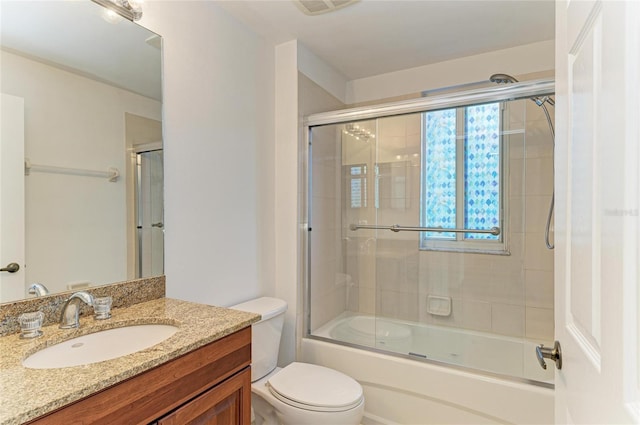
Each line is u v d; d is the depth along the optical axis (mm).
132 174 1370
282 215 2221
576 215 681
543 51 2188
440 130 2422
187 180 1589
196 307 1277
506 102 2154
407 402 1830
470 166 2369
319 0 1709
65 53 1179
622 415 450
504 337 2271
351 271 2707
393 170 2568
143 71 1406
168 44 1500
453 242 2443
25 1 1089
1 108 1032
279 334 1883
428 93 2555
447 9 1811
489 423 1628
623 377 450
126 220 1346
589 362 596
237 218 1893
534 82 1839
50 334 986
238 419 1098
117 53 1323
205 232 1684
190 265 1598
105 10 1284
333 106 2600
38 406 624
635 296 423
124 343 1103
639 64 415
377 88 2727
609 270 497
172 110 1519
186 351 913
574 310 696
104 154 1281
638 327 415
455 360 1958
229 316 1162
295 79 2150
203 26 1672
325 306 2443
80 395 686
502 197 2293
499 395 1604
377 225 2635
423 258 2529
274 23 1937
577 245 673
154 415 835
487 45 2236
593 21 582
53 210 1144
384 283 2631
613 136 485
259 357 1734
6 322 996
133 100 1371
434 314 2496
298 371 1726
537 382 1602
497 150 2289
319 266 2385
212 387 1005
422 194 2514
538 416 1524
